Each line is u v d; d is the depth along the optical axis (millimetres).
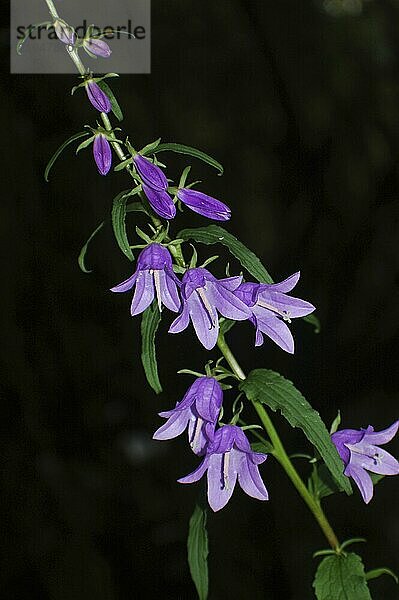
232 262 1229
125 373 1155
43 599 912
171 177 1344
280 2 1499
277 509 1023
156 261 447
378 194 1434
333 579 496
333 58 1492
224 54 1430
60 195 1157
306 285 1387
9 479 1032
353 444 498
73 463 1082
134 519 1026
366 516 1022
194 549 523
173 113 1352
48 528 987
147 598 947
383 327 1336
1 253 1128
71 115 1179
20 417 1091
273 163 1428
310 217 1422
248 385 461
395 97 1479
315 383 1269
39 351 1128
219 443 448
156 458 1100
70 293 1157
